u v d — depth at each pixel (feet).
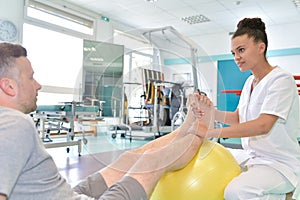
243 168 4.11
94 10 19.88
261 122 3.56
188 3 17.69
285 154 3.83
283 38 21.59
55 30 18.38
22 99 2.44
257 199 3.30
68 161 9.57
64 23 19.20
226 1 17.22
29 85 2.49
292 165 3.77
